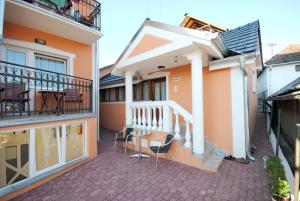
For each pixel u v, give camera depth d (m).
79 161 5.21
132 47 6.72
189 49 5.07
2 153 3.61
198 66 5.05
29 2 5.36
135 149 6.71
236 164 5.06
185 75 7.04
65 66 7.00
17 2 4.66
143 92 9.41
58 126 4.77
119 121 11.02
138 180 4.20
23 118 3.88
